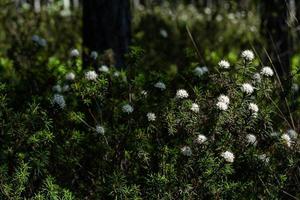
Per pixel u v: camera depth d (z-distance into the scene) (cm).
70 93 422
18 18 746
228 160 368
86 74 397
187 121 375
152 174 385
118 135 395
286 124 427
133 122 397
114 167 389
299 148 393
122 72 424
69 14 789
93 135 398
